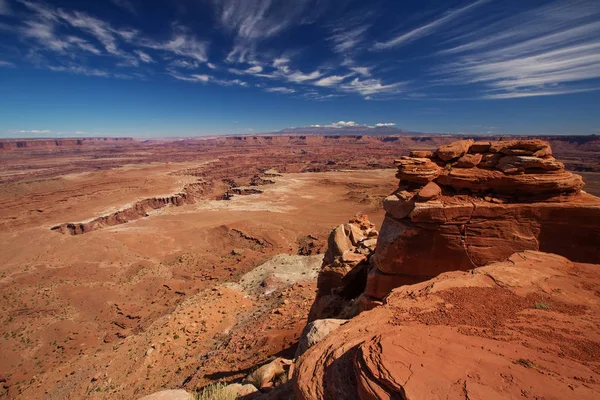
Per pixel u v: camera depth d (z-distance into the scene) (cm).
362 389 445
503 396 382
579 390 391
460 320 625
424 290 787
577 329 568
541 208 1145
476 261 1208
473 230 1214
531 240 1152
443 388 402
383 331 618
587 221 1096
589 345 510
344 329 678
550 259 946
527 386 401
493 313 645
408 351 493
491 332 567
